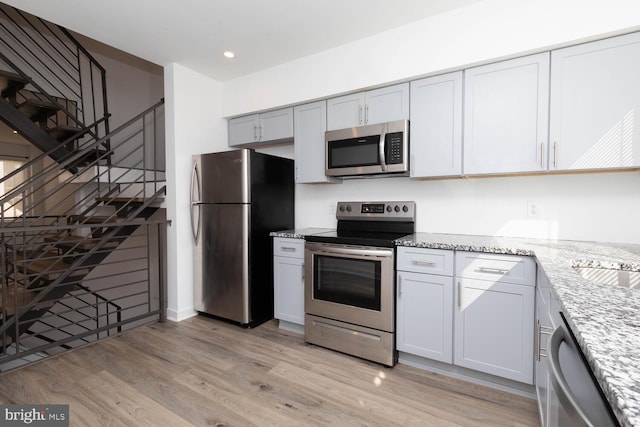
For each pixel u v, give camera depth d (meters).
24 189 2.47
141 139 4.88
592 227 2.10
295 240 2.72
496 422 1.69
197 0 2.10
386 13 2.24
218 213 2.96
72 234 3.46
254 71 3.18
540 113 1.98
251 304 2.89
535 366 1.73
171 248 3.10
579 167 1.88
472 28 2.13
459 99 2.23
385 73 2.46
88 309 4.55
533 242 2.09
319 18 2.30
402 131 2.38
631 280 1.38
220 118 3.45
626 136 1.77
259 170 2.92
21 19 3.95
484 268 1.93
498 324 1.90
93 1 2.10
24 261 2.34
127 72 4.78
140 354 2.41
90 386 1.99
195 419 1.71
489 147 2.13
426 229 2.68
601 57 1.82
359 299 2.33
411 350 2.20
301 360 2.34
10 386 1.99
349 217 2.94
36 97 3.92
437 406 1.82
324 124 2.82
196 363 2.28
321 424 1.68
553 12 1.89
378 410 1.79
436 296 2.09
